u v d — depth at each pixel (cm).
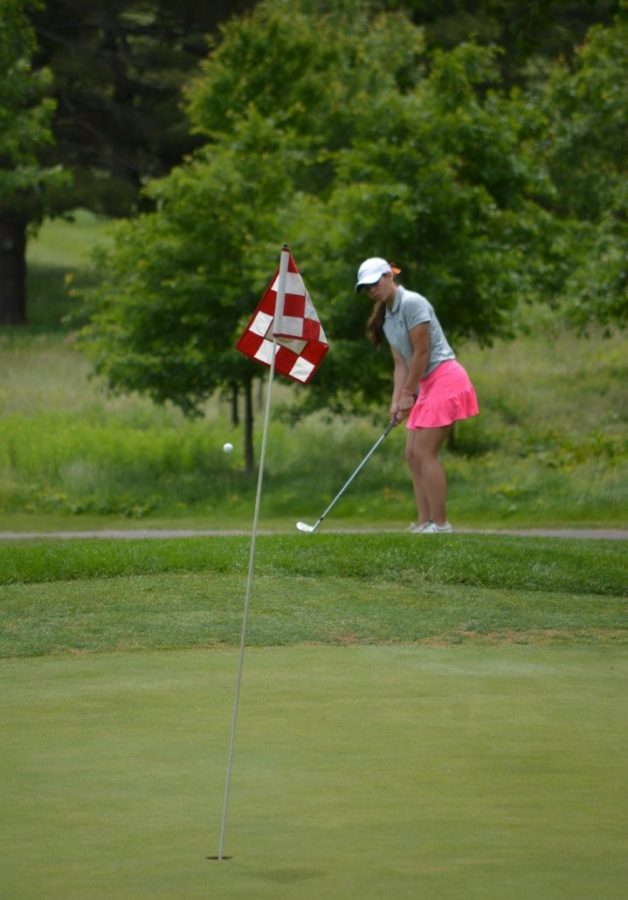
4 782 1127
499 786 1114
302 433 5356
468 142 5112
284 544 2433
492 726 1352
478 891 833
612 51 6384
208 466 4972
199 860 909
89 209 8706
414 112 4959
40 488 4719
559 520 4088
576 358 6600
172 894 832
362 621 2022
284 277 1311
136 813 1034
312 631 1953
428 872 877
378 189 4678
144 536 3519
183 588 2214
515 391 5988
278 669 1691
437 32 8794
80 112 9162
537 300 5719
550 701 1482
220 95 5856
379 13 8425
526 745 1265
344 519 4244
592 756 1222
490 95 5422
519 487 4369
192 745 1262
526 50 4750
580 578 2317
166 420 5850
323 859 911
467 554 2369
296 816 1023
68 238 12719
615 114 6303
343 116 5994
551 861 902
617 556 2445
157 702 1472
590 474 4538
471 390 2619
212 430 5472
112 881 859
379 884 851
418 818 1016
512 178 5222
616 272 5416
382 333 2602
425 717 1392
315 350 1333
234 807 1049
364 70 6456
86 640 1892
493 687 1568
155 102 9219
